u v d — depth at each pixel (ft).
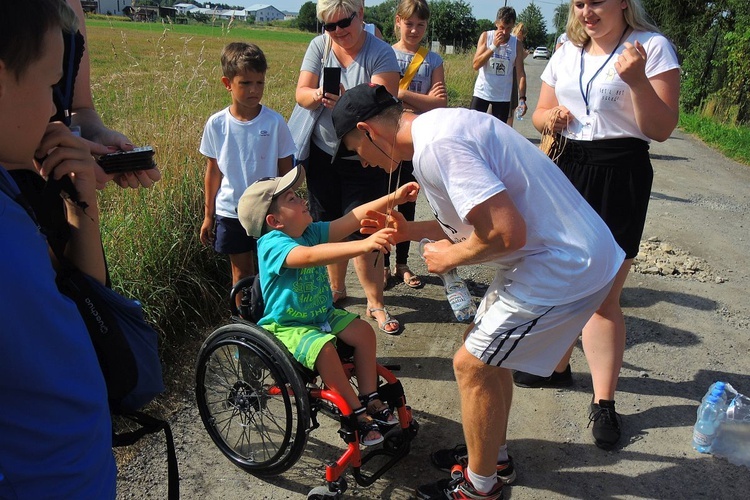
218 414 10.05
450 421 11.09
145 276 13.43
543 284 7.37
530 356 7.82
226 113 12.67
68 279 4.76
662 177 30.78
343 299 15.56
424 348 13.52
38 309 3.54
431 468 9.93
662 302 16.07
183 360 12.87
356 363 9.46
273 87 31.99
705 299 16.35
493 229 6.74
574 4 9.53
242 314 10.01
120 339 4.92
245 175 12.51
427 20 16.26
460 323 14.66
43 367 3.59
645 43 9.48
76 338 3.84
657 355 13.53
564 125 10.29
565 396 12.01
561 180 7.57
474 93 28.55
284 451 8.99
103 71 29.58
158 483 9.55
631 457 10.32
